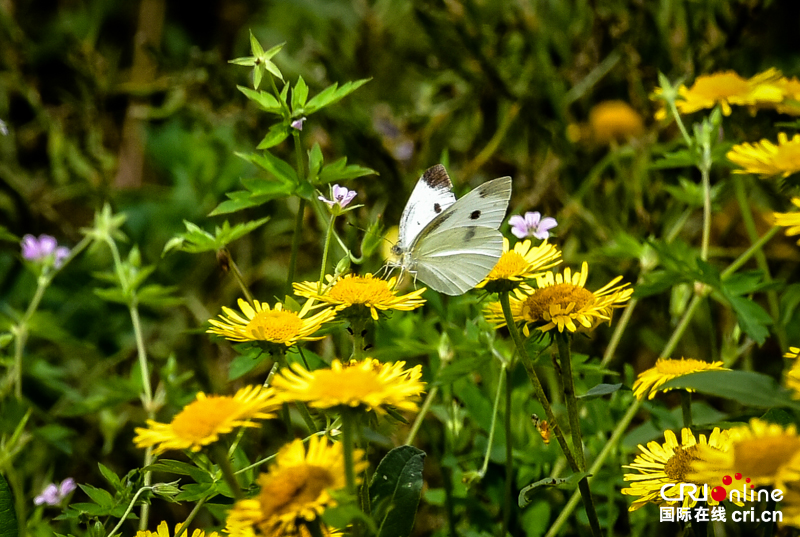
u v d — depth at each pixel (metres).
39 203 0.75
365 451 0.52
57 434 0.61
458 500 0.58
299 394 0.48
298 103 0.54
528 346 0.55
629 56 0.70
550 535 0.56
